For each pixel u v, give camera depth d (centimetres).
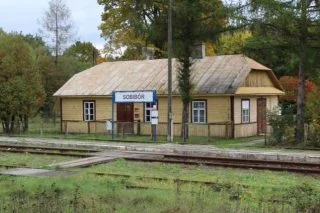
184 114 3047
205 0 2839
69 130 3956
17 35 4119
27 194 1159
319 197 1070
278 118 2736
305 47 2625
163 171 1762
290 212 950
